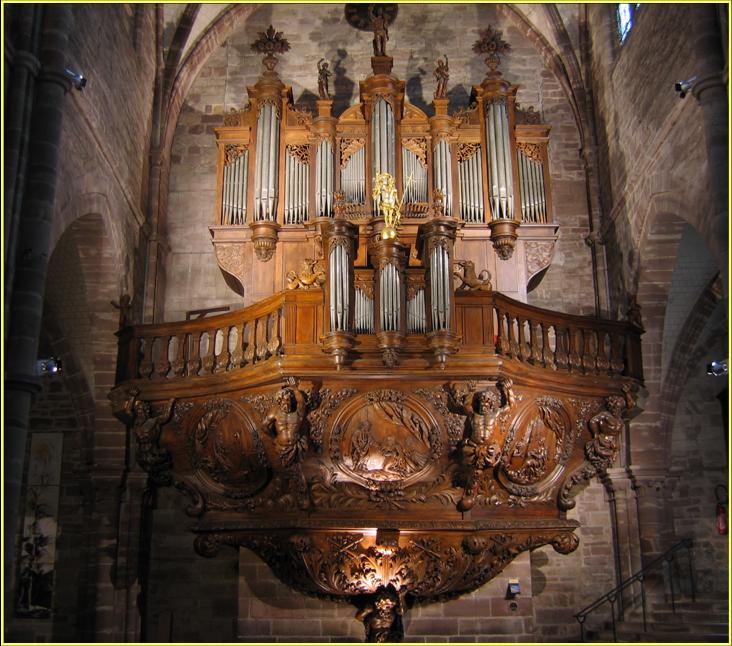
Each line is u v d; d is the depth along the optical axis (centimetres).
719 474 2391
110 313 2025
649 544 2052
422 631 1848
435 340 1603
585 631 2064
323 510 1748
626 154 2069
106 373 2039
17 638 2198
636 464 2080
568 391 1792
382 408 1717
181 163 2370
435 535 1766
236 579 2123
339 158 2148
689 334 2212
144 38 2189
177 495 2170
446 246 1664
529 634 1847
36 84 1445
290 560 1800
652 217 1891
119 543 2039
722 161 1427
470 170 2152
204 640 2089
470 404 1667
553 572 2116
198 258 2302
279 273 2078
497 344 1688
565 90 2409
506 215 2102
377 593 1755
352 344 1622
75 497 2292
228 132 2192
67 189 1611
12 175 1345
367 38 2456
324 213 2097
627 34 2088
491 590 1869
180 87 2372
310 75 2428
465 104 2391
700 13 1517
